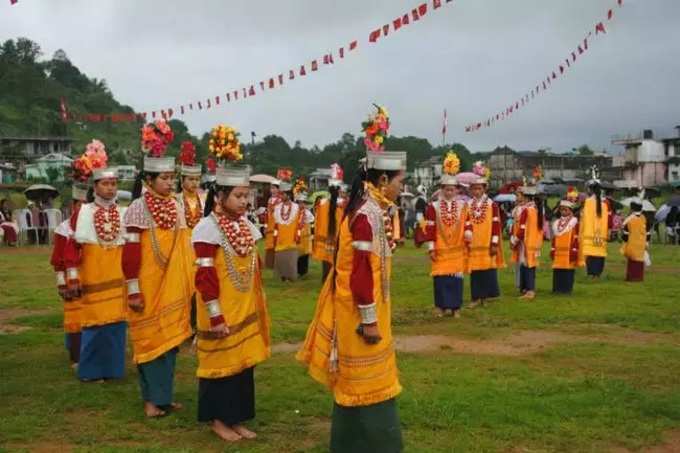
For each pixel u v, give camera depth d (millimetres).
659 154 72188
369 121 5625
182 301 6621
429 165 64688
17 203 36156
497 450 5680
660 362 8508
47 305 13172
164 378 6551
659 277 17422
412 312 12281
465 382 7590
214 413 5984
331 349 5102
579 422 6312
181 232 6734
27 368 8391
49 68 115875
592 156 79000
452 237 11711
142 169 6715
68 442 5945
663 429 6199
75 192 7949
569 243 14367
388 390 5070
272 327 10695
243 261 5895
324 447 5734
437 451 5617
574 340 9891
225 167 5867
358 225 4961
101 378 7801
